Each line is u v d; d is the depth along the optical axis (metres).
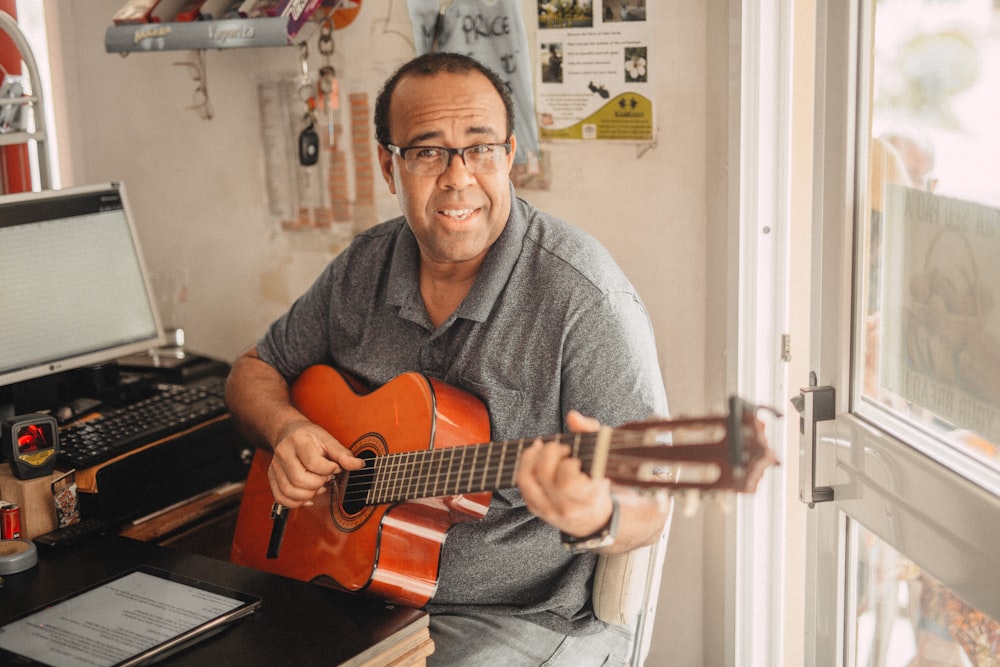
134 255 2.34
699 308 1.99
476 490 1.47
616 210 2.04
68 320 2.20
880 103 1.57
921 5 1.47
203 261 2.70
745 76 1.82
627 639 1.77
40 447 1.84
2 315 2.09
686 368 2.03
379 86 2.29
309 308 1.98
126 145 2.73
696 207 1.95
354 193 2.39
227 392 1.99
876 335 1.62
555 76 2.04
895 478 1.52
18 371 2.10
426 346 1.80
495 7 2.07
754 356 1.92
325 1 2.19
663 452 1.19
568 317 1.66
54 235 2.19
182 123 2.62
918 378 1.53
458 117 1.63
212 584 1.61
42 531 1.85
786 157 1.85
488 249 1.73
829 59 1.62
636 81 1.96
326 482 1.71
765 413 1.93
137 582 1.63
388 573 1.60
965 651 1.49
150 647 1.42
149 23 2.26
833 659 1.75
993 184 1.36
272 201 2.53
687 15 1.89
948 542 1.41
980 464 1.40
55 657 1.41
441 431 1.61
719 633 2.08
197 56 2.53
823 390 1.68
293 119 2.44
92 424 2.10
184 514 2.08
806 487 1.72
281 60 2.41
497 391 1.70
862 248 1.62
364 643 1.44
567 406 1.68
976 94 1.38
